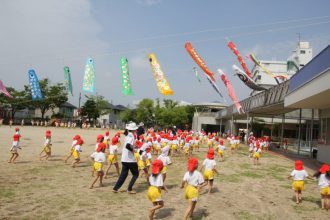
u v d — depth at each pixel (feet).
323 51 46.93
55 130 154.92
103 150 34.45
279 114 121.49
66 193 30.76
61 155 59.41
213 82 60.75
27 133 116.47
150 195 23.25
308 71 54.70
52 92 198.29
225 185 39.17
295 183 31.50
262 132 172.45
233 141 90.89
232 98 73.87
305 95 55.26
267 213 27.53
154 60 55.31
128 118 234.99
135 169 31.81
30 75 80.48
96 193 31.30
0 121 166.91
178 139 74.18
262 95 91.61
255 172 51.44
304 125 143.84
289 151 104.68
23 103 194.90
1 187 31.99
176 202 29.53
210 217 25.48
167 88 54.54
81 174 41.06
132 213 25.27
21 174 39.17
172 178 42.09
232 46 72.08
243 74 76.59
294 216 27.07
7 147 67.62
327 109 74.64
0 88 88.63
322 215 27.71
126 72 57.88
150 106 222.89
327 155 69.36
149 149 39.22
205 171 34.32
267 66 215.51
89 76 57.26
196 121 229.45
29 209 25.13
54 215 23.90
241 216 26.21
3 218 22.70
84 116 238.89
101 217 23.94
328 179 29.43
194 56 60.39
